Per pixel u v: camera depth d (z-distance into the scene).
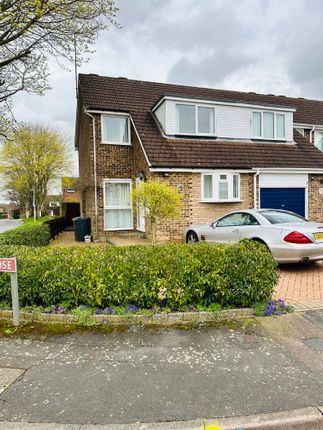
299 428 2.23
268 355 3.13
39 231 9.30
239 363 2.98
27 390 2.58
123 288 4.20
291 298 4.95
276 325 3.85
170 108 11.85
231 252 4.43
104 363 3.01
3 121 9.53
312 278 6.14
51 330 3.81
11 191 38.94
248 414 2.29
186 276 4.25
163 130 12.07
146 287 4.23
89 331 3.76
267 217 7.20
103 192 12.38
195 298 4.36
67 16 7.39
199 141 12.23
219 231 8.00
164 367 2.93
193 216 11.05
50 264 4.36
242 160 11.91
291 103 18.03
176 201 9.12
